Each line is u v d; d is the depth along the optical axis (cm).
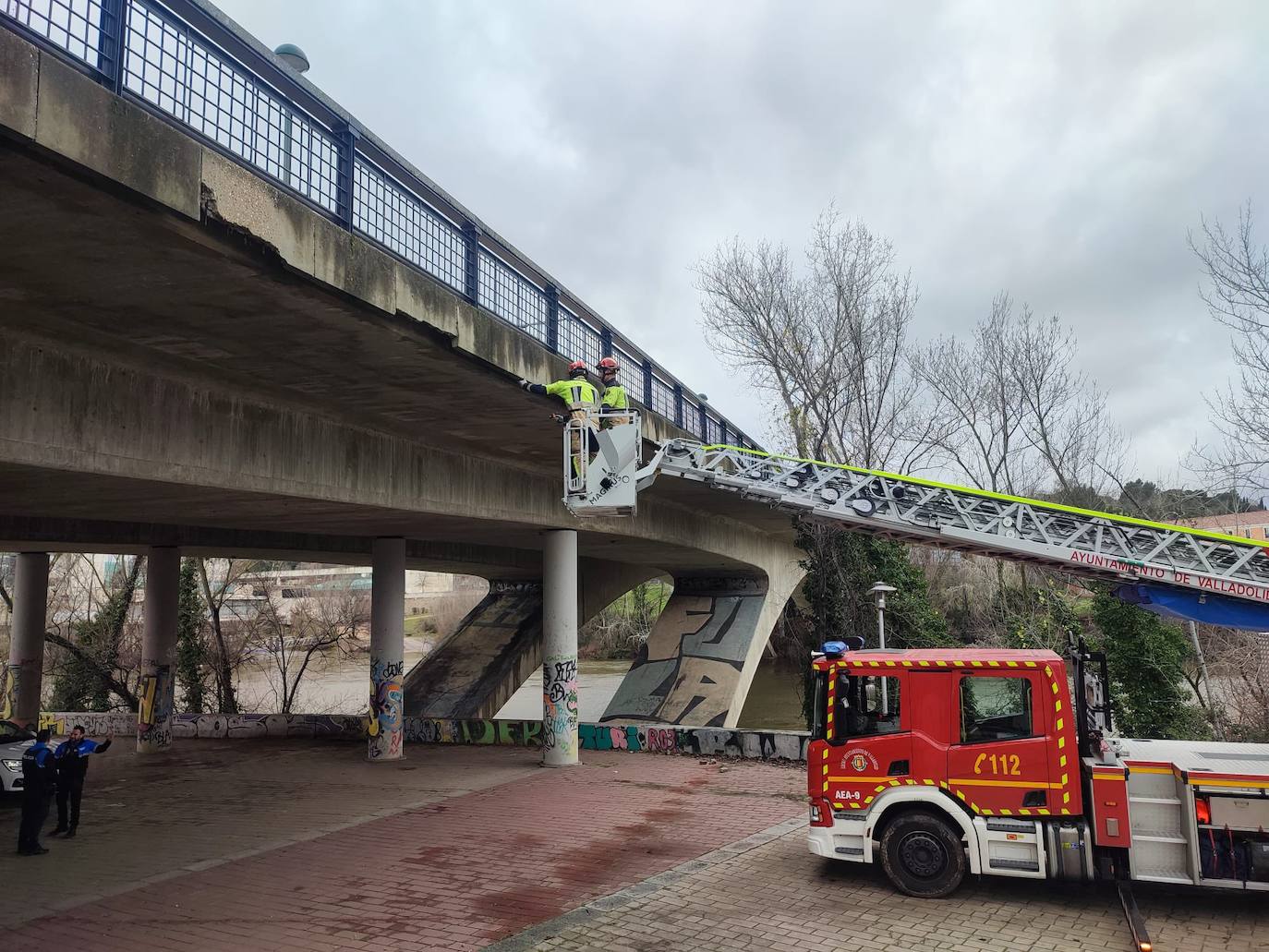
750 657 3052
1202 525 3553
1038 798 884
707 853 1121
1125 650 2241
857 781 943
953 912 864
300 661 6222
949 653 970
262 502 1372
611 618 7200
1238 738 2206
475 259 1213
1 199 604
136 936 848
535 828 1299
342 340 954
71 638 3744
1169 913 853
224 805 1591
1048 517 1184
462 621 3462
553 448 1647
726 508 2581
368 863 1116
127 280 757
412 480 1520
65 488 1167
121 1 672
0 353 834
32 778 1230
